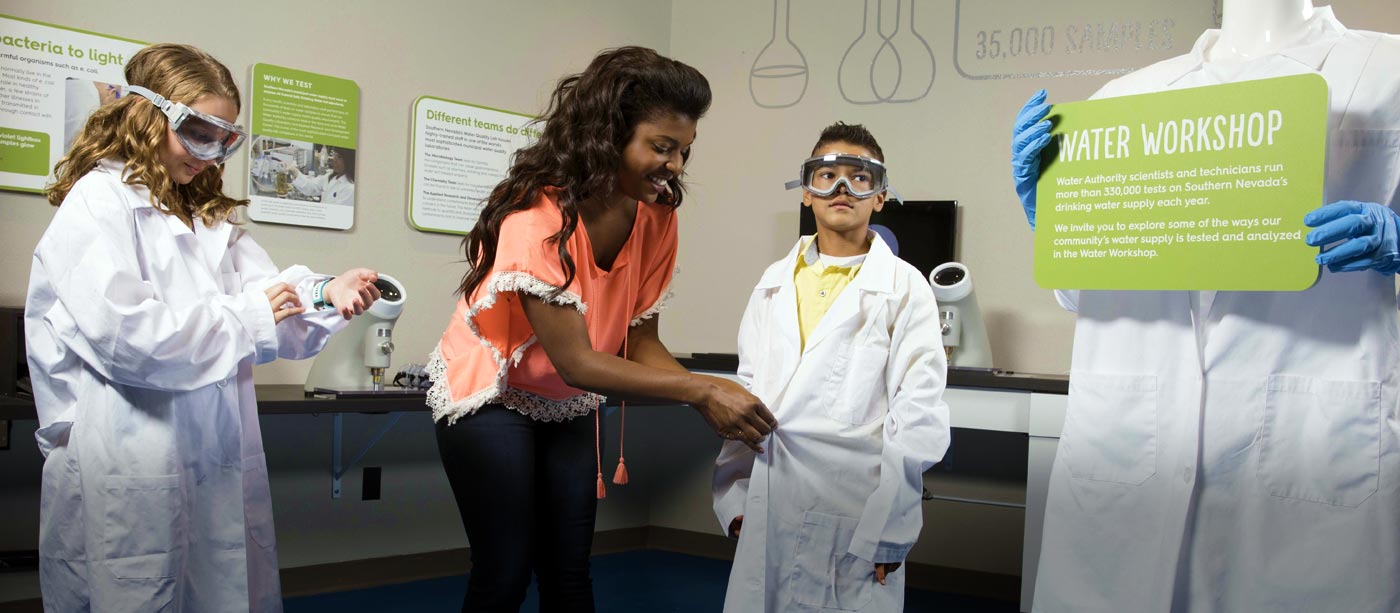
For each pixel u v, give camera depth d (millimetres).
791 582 2016
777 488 2027
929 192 3734
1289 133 1331
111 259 1603
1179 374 1478
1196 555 1451
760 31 4086
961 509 3691
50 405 1690
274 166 3193
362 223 3410
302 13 3258
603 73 1523
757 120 4082
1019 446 3600
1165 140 1427
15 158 2785
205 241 1839
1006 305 3588
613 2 4098
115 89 2918
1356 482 1341
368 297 1869
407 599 3326
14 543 2834
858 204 2170
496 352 1599
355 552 3479
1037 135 1523
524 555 1631
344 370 3006
